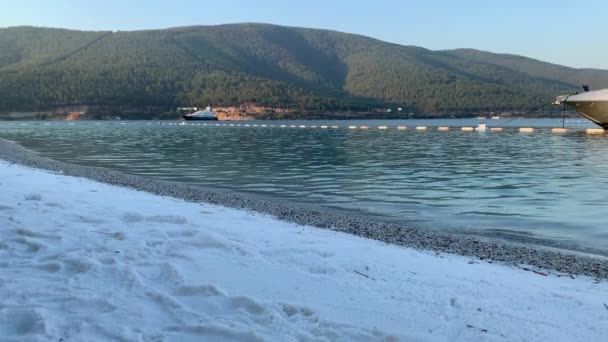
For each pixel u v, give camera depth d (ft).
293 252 21.84
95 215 28.30
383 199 44.88
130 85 627.87
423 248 26.81
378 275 19.02
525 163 76.54
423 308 15.72
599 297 17.30
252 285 17.43
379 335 13.71
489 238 30.73
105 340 13.15
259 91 622.13
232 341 13.30
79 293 16.02
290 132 205.57
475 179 58.18
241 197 44.78
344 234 27.86
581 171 65.98
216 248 22.00
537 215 37.88
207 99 604.49
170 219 27.68
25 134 186.39
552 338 13.79
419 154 93.71
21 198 33.58
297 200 44.39
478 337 13.76
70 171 62.85
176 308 15.16
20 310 14.49
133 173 64.64
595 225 34.47
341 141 138.21
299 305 15.56
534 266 23.27
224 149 108.27
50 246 21.36
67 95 573.74
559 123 340.80
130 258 19.86
